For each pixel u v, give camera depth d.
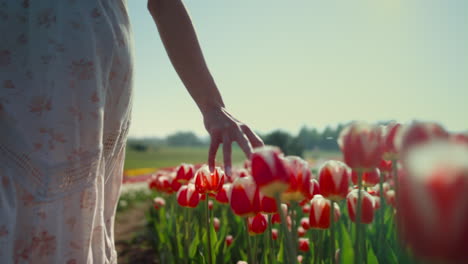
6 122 1.04
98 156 1.16
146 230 6.15
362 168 0.88
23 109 1.05
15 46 1.07
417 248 0.36
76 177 1.11
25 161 1.04
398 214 0.41
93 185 1.15
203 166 1.66
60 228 1.08
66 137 1.08
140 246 5.20
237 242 2.54
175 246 2.94
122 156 1.47
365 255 1.07
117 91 1.27
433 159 0.35
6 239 0.99
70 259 1.10
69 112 1.09
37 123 1.06
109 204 1.42
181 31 1.53
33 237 1.04
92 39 1.16
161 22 1.56
